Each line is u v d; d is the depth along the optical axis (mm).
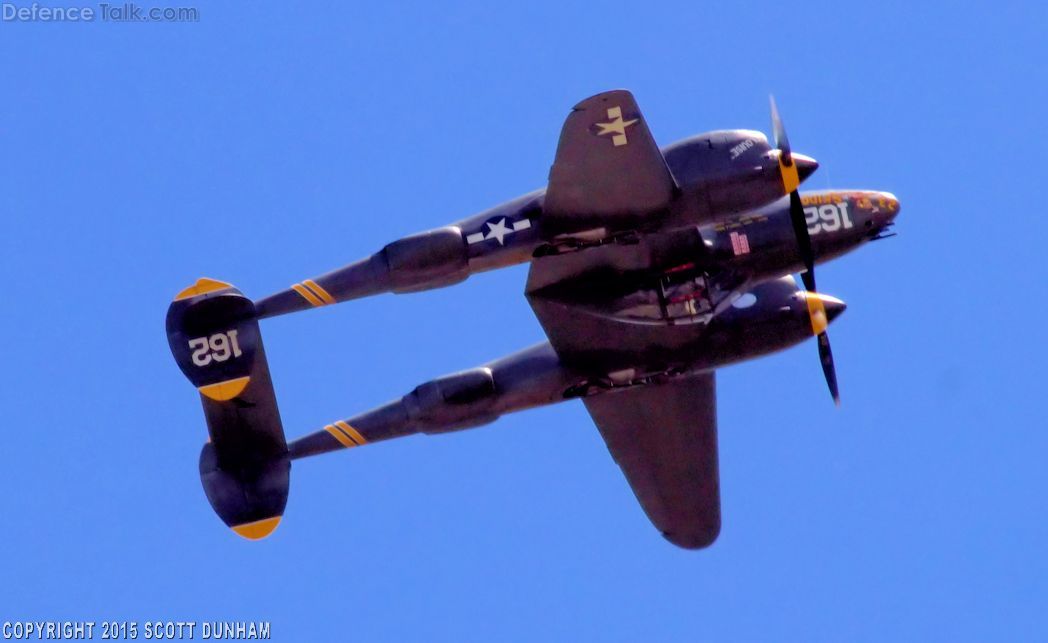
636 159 80125
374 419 91125
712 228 88250
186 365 89250
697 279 86500
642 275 86688
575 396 90750
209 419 90312
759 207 82938
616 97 77375
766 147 82625
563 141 79125
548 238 84062
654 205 82312
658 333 87875
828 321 87938
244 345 89188
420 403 90750
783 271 88625
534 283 87000
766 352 88375
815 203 91062
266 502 91062
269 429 90875
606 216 82875
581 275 86500
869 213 91125
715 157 82312
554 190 81750
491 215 84438
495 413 90875
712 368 89250
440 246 84250
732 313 87875
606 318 87062
